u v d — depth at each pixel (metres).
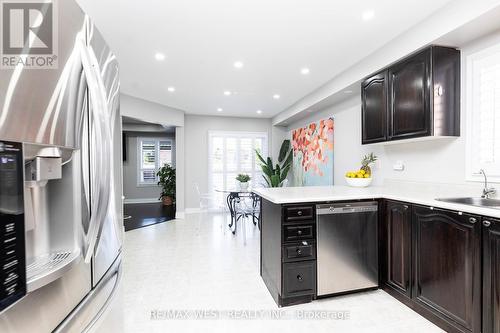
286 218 2.03
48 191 0.81
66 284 0.78
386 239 2.21
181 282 2.46
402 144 2.70
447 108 2.05
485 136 1.93
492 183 1.89
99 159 0.87
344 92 3.39
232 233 4.23
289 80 3.52
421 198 1.92
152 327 1.78
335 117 4.00
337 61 2.88
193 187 5.96
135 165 7.64
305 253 2.06
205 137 6.02
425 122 2.05
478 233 1.45
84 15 0.86
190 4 1.85
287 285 2.03
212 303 2.09
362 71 2.83
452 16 1.83
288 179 6.01
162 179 7.24
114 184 1.15
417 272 1.88
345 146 3.75
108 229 1.08
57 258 0.78
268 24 2.13
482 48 1.93
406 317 1.87
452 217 1.60
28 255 0.75
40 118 0.66
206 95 4.31
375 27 2.18
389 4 1.87
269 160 5.79
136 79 3.49
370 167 3.19
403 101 2.26
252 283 2.45
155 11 1.93
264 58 2.80
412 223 1.92
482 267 1.43
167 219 5.34
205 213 5.96
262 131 6.39
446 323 1.66
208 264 2.91
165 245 3.60
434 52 2.01
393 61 2.38
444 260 1.66
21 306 0.63
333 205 2.12
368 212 2.21
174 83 3.66
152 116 4.81
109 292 1.03
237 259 3.07
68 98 0.77
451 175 2.18
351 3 1.86
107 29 2.19
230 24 2.12
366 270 2.21
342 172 3.83
